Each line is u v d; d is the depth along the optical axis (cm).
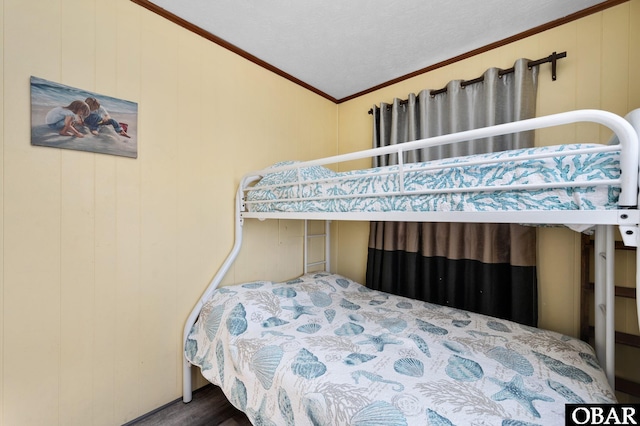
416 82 236
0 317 120
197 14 170
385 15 168
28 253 127
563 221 87
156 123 166
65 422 136
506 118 188
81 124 139
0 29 118
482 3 158
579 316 166
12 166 122
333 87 265
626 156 76
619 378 153
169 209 173
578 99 167
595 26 161
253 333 147
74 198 139
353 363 117
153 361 166
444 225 209
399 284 230
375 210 130
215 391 187
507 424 84
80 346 141
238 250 199
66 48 135
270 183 187
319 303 194
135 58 157
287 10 165
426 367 115
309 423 99
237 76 207
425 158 218
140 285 161
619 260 154
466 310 198
